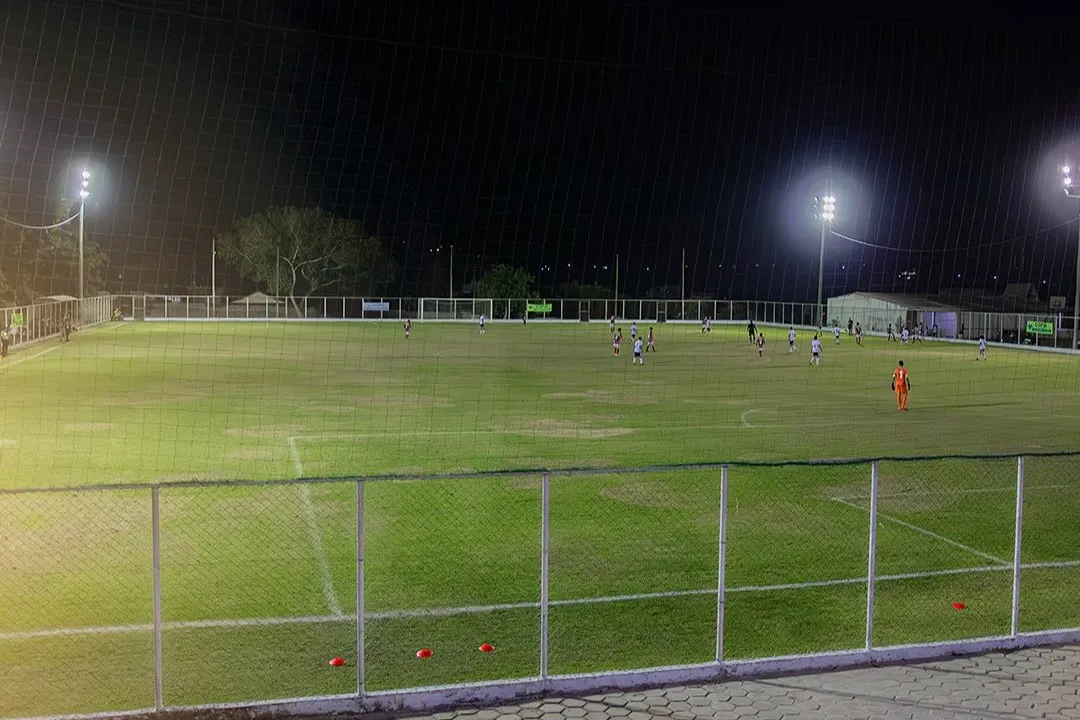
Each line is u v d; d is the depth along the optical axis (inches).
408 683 336.5
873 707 306.8
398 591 432.8
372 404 1129.4
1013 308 3053.6
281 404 1118.4
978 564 485.4
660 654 366.3
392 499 602.9
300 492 619.2
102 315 2819.9
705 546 507.2
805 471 697.6
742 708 305.7
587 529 538.0
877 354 2049.7
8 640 371.2
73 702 317.7
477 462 754.8
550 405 1133.1
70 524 538.3
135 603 413.1
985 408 1136.2
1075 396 1273.4
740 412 1079.6
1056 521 569.3
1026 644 358.6
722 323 3319.4
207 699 321.4
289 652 363.3
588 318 3344.0
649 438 884.0
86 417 986.7
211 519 550.9
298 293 3511.3
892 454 805.2
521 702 310.3
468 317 3420.3
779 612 413.1
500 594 430.6
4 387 1241.4
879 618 407.5
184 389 1258.6
